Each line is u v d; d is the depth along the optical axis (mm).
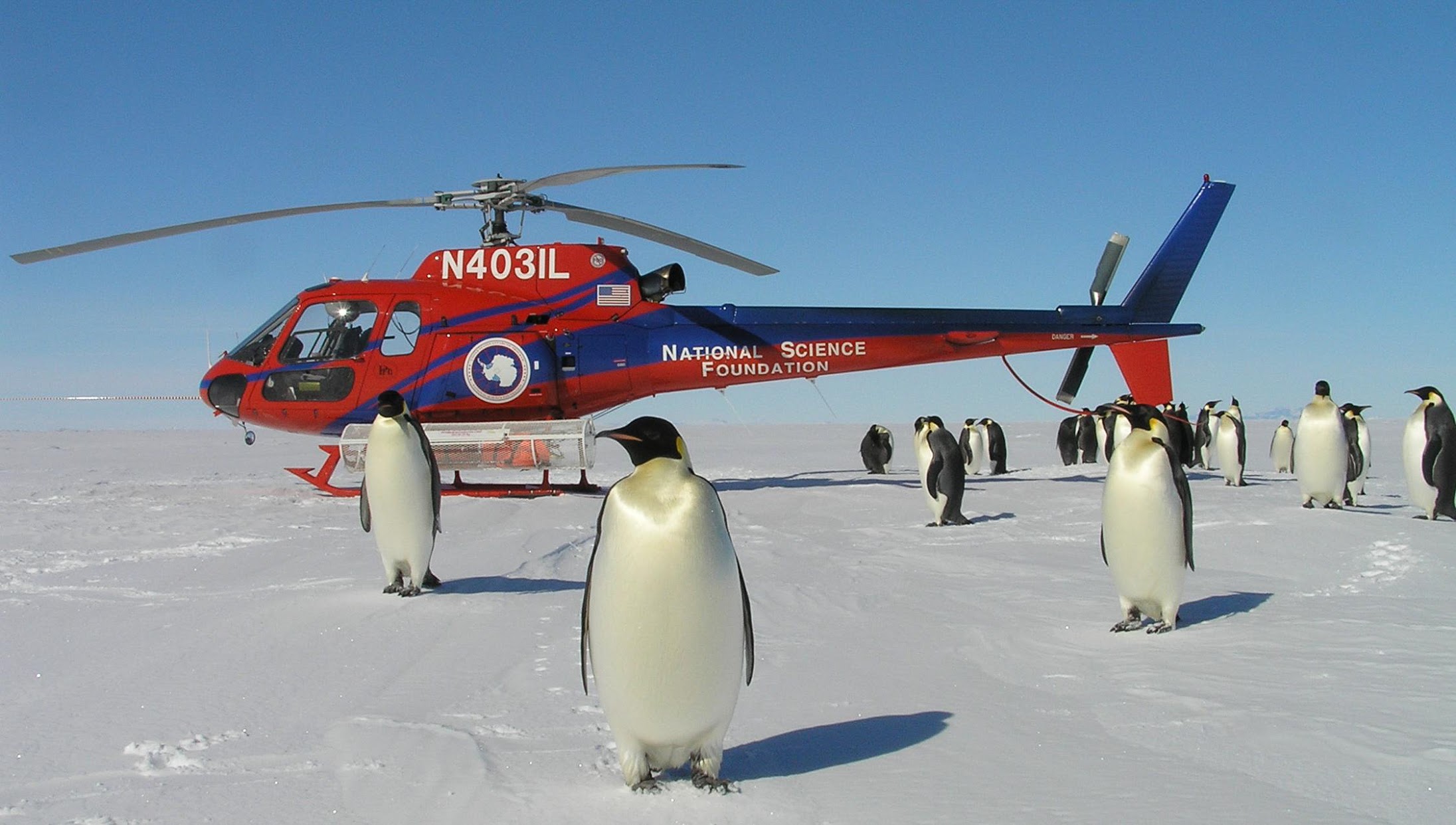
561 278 16219
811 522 13297
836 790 3752
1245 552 9516
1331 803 3500
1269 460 34469
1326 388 12930
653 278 16266
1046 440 46688
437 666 5672
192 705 4961
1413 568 8523
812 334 16266
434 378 15820
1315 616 6688
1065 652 6004
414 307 15961
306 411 15969
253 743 4371
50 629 6730
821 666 5746
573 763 4105
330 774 3994
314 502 15414
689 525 3631
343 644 6180
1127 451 6430
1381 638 5926
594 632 3744
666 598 3600
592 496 15281
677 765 3977
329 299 16047
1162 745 4191
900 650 6141
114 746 4371
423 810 3621
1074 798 3590
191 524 12555
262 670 5613
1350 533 9945
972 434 21375
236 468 27922
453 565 9102
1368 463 15719
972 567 9422
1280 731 4266
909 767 3986
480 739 4406
